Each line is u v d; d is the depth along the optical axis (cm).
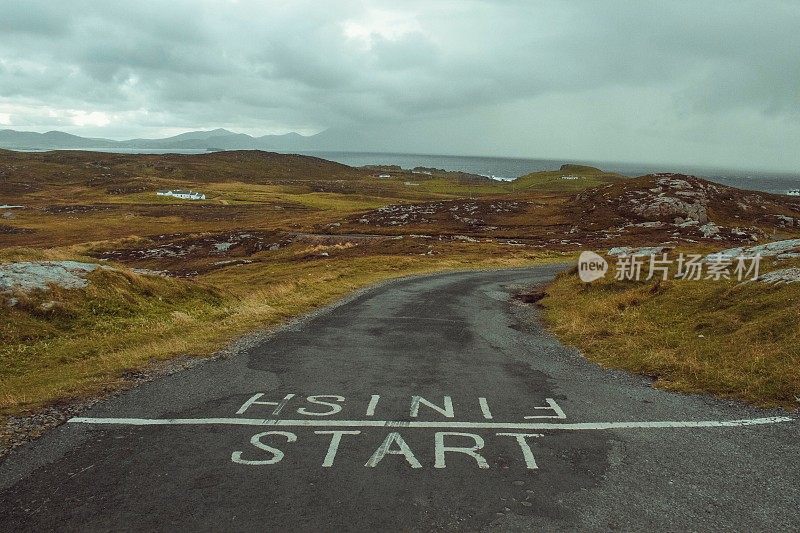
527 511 503
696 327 1257
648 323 1398
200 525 473
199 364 1094
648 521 488
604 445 667
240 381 967
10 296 1533
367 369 1077
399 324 1692
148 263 6438
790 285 1315
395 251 6162
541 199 12069
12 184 15900
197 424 736
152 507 505
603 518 492
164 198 14225
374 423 746
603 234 7488
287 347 1286
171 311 1852
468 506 511
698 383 922
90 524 476
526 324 1750
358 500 520
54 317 1523
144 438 681
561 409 814
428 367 1103
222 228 9300
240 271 5322
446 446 662
